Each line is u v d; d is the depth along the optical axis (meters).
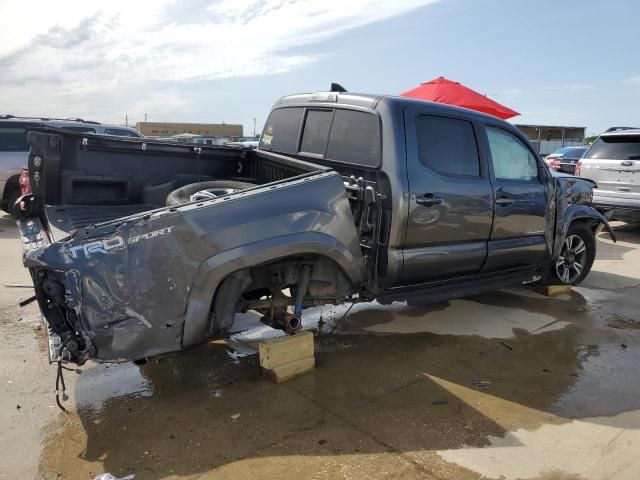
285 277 3.95
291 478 2.79
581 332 5.05
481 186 4.78
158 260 3.12
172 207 3.21
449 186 4.48
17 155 10.38
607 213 10.01
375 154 4.27
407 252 4.30
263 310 4.07
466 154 4.74
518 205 5.19
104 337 3.04
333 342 4.72
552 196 5.66
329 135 4.75
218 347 4.55
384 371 4.12
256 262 3.42
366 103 4.40
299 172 4.46
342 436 3.19
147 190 4.79
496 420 3.41
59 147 4.35
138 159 4.78
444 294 4.74
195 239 3.20
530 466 2.93
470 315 5.50
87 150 4.50
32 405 3.51
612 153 10.06
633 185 9.68
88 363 4.17
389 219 4.17
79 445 3.07
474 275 5.07
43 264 2.88
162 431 3.23
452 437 3.20
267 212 3.47
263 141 5.73
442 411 3.51
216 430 3.25
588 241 6.61
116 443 3.10
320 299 4.15
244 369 4.12
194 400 3.62
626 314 5.61
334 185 3.79
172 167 4.97
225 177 5.30
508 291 6.43
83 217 4.12
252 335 4.84
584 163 10.41
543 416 3.47
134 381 3.89
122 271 3.04
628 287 6.71
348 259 3.88
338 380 3.95
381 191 4.21
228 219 3.32
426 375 4.06
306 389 3.80
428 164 4.39
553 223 5.75
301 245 3.60
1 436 3.14
